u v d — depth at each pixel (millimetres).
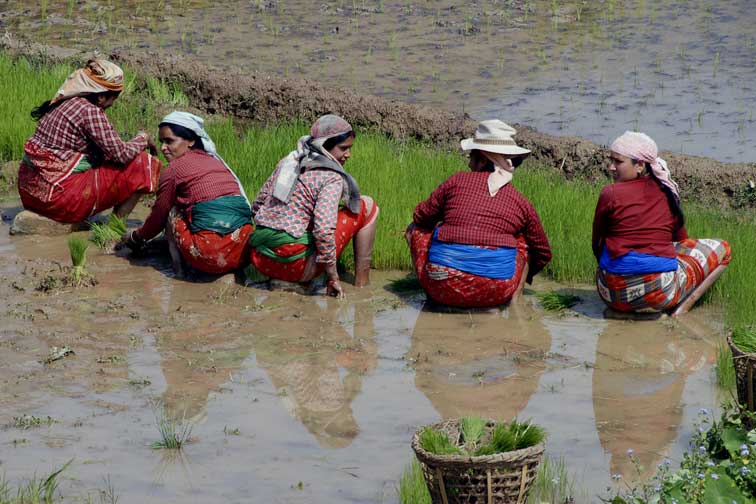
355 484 10586
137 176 18688
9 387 12727
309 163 15930
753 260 16891
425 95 29969
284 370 13500
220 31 37938
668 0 42094
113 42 36062
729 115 27266
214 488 10453
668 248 15180
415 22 39062
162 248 18109
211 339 14477
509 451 9234
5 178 22109
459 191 15539
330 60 33875
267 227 16125
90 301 15797
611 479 10703
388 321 15383
